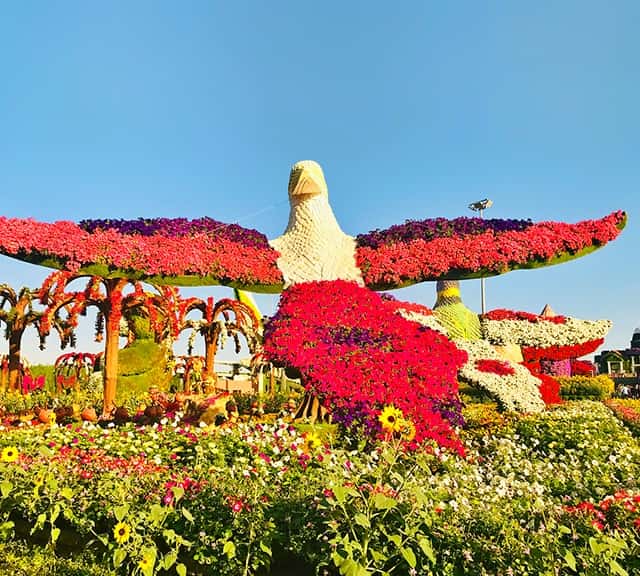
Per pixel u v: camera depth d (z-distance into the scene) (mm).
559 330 16766
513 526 3607
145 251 9922
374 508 3637
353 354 8391
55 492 4656
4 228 9281
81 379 17094
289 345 8594
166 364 19078
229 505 4195
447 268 10414
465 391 17922
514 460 7238
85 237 9727
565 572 3381
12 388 14969
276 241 11125
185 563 4195
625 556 3574
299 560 4242
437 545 3568
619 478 6559
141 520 4070
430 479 5148
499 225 10734
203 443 6457
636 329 47406
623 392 23875
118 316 12062
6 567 4246
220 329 16266
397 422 4938
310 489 4551
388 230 10930
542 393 12617
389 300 14828
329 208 11211
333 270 10594
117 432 7281
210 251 10383
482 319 17484
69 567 4238
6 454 4871
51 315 12477
